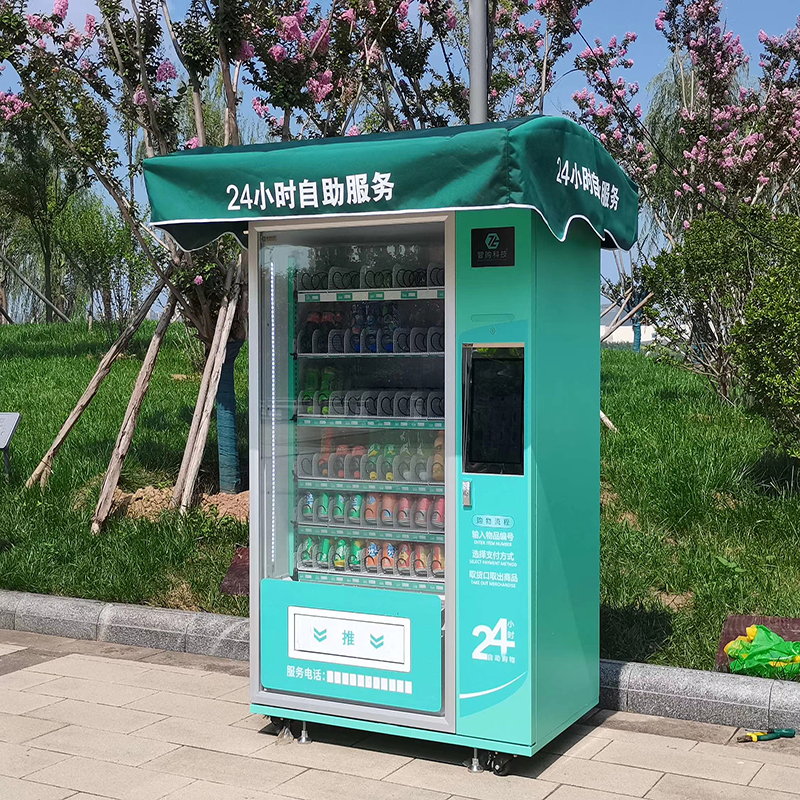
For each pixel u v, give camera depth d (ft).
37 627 22.48
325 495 17.31
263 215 15.08
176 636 21.08
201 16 28.07
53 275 98.99
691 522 23.89
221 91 32.78
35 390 44.78
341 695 15.81
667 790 14.07
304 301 17.10
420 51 34.19
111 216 63.77
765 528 23.34
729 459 27.27
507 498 14.60
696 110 49.70
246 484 30.32
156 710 17.58
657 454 28.22
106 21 28.09
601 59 44.24
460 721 14.96
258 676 16.47
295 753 15.69
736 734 16.19
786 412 25.63
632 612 19.90
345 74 31.22
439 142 13.62
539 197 13.50
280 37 28.78
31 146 69.56
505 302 14.58
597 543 17.16
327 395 17.30
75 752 15.67
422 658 15.16
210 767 15.10
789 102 46.26
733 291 35.09
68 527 26.37
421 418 16.19
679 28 49.65
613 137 46.55
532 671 14.49
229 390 29.30
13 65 28.35
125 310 63.41
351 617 15.67
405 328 16.80
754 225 34.58
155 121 28.45
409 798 13.96
